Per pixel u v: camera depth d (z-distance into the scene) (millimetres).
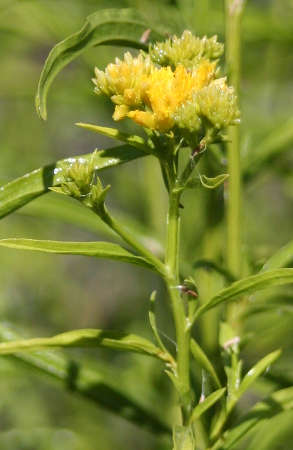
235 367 423
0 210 403
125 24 418
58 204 481
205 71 383
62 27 615
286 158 561
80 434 757
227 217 454
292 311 451
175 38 402
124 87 385
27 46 736
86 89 638
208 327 498
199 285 497
